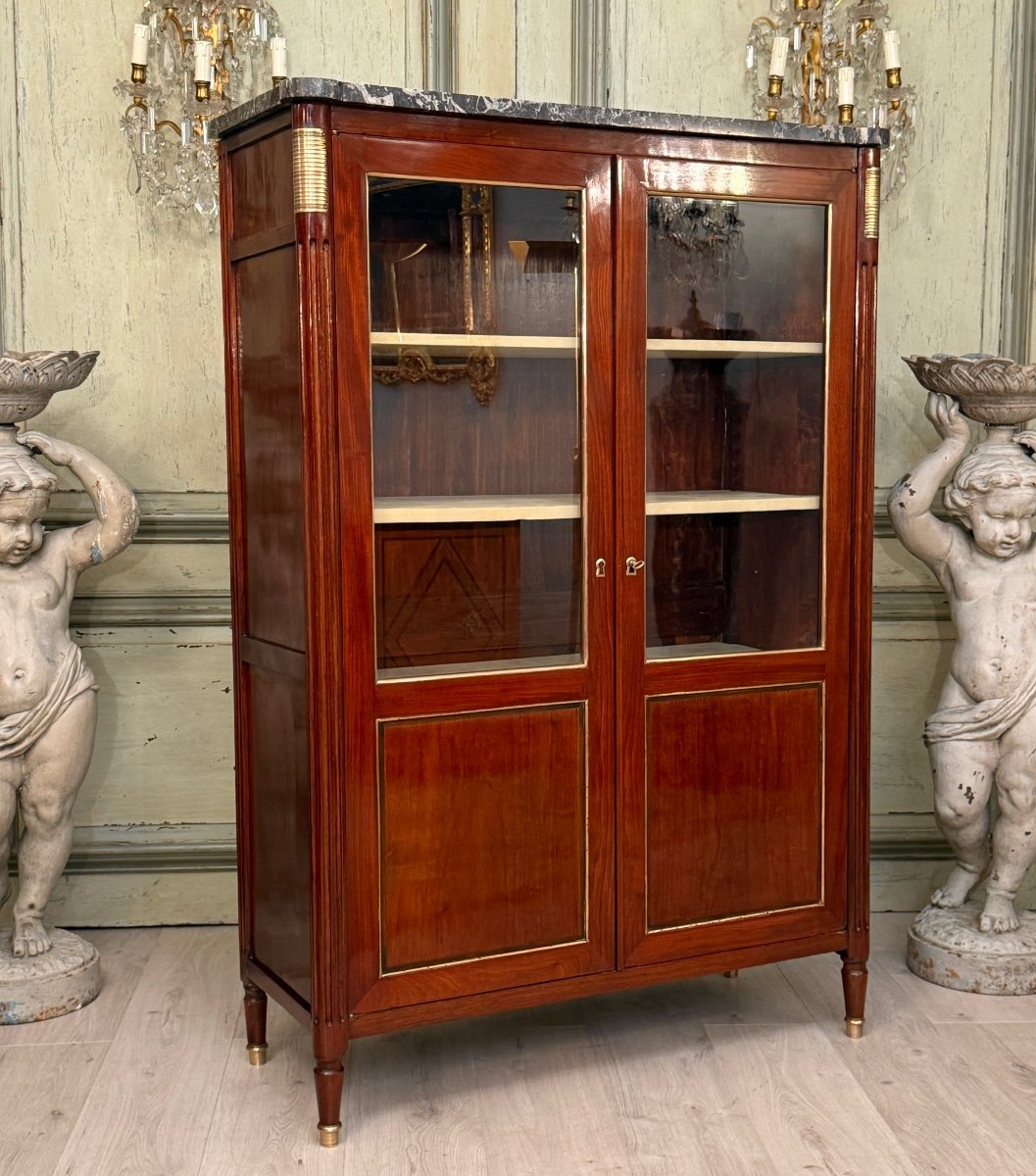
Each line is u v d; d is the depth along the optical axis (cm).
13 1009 267
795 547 254
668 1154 218
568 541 235
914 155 323
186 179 276
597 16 311
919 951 290
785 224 246
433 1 305
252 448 235
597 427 234
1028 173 322
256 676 242
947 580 294
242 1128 227
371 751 221
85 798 315
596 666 237
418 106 212
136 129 276
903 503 286
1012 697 284
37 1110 232
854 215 250
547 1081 244
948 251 325
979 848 297
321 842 218
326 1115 221
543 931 237
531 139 223
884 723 334
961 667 290
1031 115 320
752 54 306
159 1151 219
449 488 225
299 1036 263
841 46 302
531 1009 275
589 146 228
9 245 300
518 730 232
